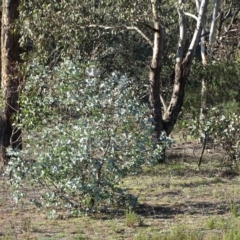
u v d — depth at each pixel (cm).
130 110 1152
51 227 1068
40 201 1241
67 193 1152
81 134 1124
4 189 1376
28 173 1152
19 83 1642
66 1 1877
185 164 1855
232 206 1206
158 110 1867
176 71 1945
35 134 1194
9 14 1680
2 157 1598
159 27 1861
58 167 1130
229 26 3102
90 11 1894
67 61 1302
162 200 1327
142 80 2634
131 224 1073
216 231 1043
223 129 1761
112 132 1138
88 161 1132
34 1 1842
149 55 2811
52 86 1325
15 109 1639
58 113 1291
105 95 1164
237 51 2712
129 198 1186
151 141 1170
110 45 2630
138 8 1866
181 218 1145
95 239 980
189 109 2281
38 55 1806
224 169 1752
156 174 1670
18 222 1104
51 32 1845
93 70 1215
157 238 953
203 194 1407
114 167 1141
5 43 1672
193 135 1869
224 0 3081
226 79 2236
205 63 2442
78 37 1884
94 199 1152
